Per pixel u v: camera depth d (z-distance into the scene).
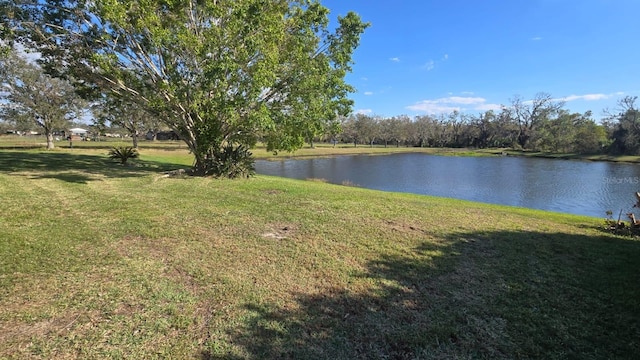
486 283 3.66
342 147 65.75
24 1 9.52
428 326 2.80
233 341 2.51
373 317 2.92
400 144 83.19
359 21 12.12
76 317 2.72
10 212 5.68
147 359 2.28
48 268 3.57
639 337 2.73
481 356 2.46
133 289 3.22
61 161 14.80
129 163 15.84
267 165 31.73
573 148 50.88
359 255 4.37
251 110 10.67
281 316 2.88
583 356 2.48
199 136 11.80
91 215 5.80
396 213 6.99
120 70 10.23
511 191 18.55
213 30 9.46
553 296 3.40
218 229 5.30
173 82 9.92
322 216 6.43
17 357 2.23
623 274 4.01
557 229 6.28
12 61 23.69
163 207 6.66
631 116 43.38
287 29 11.66
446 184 21.12
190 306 2.97
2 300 2.91
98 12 9.16
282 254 4.29
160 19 9.99
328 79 11.73
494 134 70.69
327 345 2.52
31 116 25.45
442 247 4.82
